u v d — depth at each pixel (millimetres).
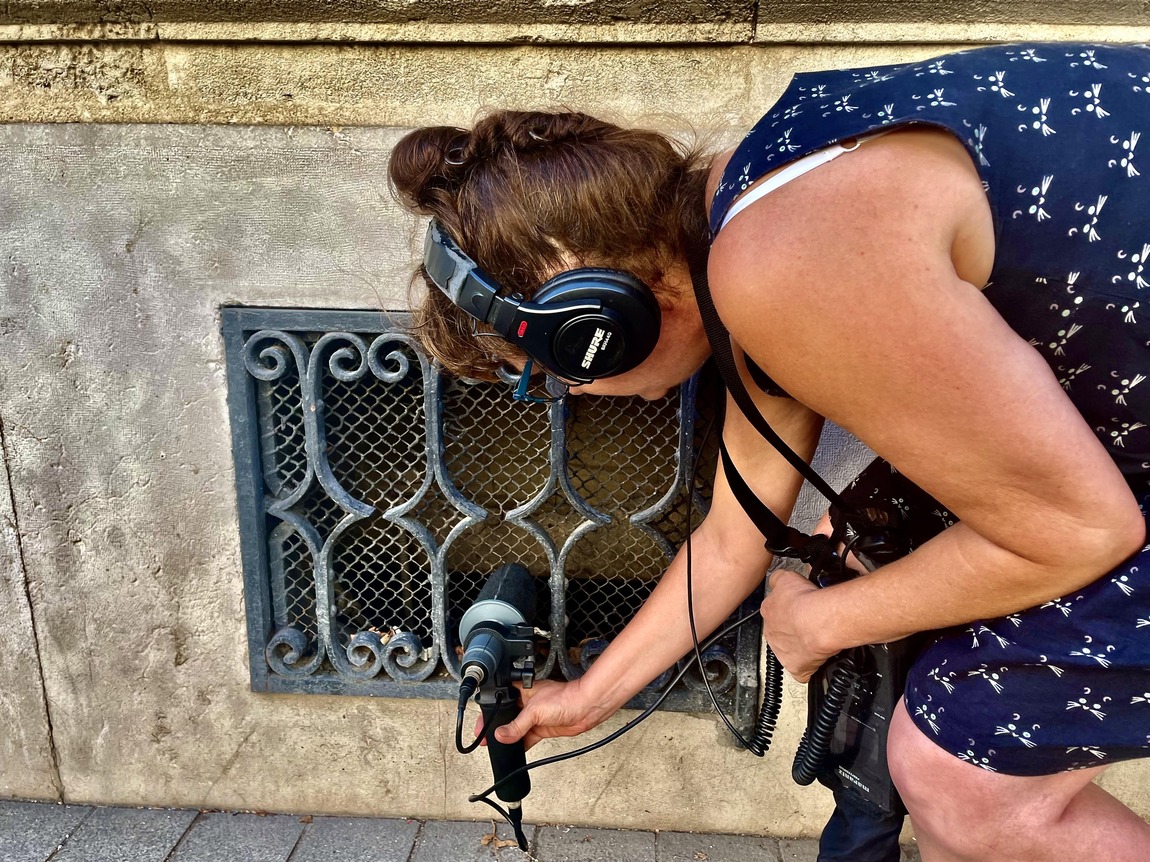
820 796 1782
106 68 1458
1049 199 771
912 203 701
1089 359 857
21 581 1752
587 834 1829
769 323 737
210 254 1536
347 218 1500
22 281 1575
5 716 1852
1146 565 834
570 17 1369
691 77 1417
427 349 1181
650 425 1653
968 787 997
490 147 992
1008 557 804
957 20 1342
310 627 1812
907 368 701
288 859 1756
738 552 1302
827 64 1401
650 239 960
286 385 1662
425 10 1366
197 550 1708
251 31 1405
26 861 1745
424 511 1759
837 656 1234
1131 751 918
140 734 1842
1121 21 1333
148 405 1630
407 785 1844
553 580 1665
